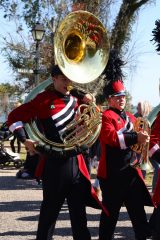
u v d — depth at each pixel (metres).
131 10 17.53
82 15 4.23
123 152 4.72
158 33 4.83
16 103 12.02
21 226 6.19
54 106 4.38
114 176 4.71
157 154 4.38
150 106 6.00
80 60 4.34
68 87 4.41
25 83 25.66
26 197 8.58
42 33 13.48
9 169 13.36
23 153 18.33
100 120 4.39
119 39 17.53
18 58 20.16
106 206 4.74
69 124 4.37
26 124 4.33
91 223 6.37
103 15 17.14
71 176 4.32
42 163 4.44
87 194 4.41
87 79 4.28
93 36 4.37
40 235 4.34
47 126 4.37
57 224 6.31
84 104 4.44
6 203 7.93
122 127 4.75
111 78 4.85
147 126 4.48
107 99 4.96
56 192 4.32
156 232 4.35
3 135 13.38
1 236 5.65
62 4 16.44
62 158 4.32
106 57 4.43
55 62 4.41
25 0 18.94
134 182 4.72
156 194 4.37
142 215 4.72
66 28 4.20
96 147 8.45
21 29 20.20
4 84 32.12
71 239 5.52
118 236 5.71
